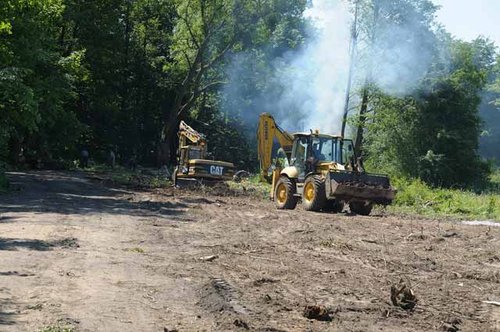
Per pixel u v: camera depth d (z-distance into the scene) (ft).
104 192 91.20
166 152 173.58
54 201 73.00
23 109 92.94
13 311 24.89
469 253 45.83
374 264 39.73
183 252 41.83
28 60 100.63
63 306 26.05
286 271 36.09
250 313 26.32
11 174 116.88
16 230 47.39
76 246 41.32
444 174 151.12
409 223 65.10
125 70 191.21
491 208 87.25
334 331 24.26
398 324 25.75
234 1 171.01
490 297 31.68
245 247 44.93
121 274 33.09
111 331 22.93
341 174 72.49
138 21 198.29
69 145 149.48
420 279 35.60
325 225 59.62
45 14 103.14
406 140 155.22
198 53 172.14
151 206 73.00
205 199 86.58
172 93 197.88
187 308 26.89
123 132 193.77
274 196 82.38
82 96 178.91
